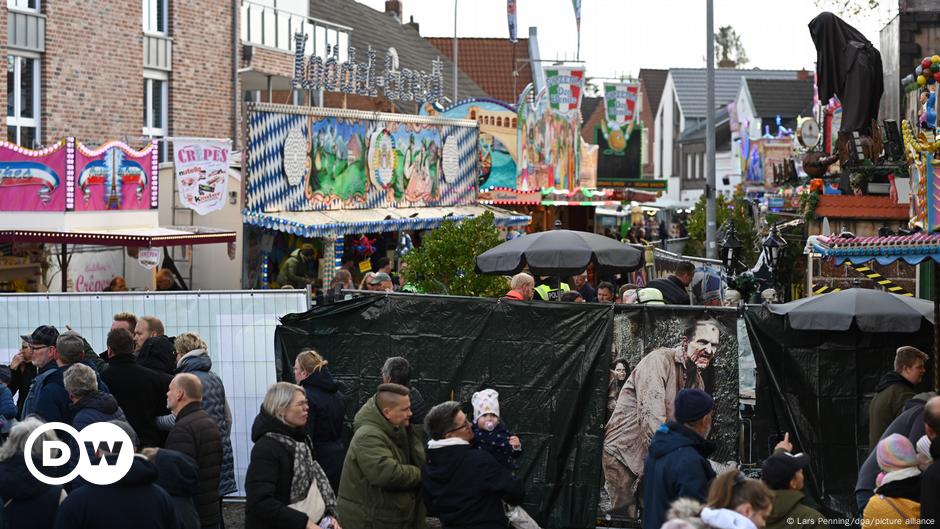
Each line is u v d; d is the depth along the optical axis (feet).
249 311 49.08
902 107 80.84
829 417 43.14
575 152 158.20
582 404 44.42
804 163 88.94
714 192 132.05
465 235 71.41
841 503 42.96
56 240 74.90
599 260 64.13
